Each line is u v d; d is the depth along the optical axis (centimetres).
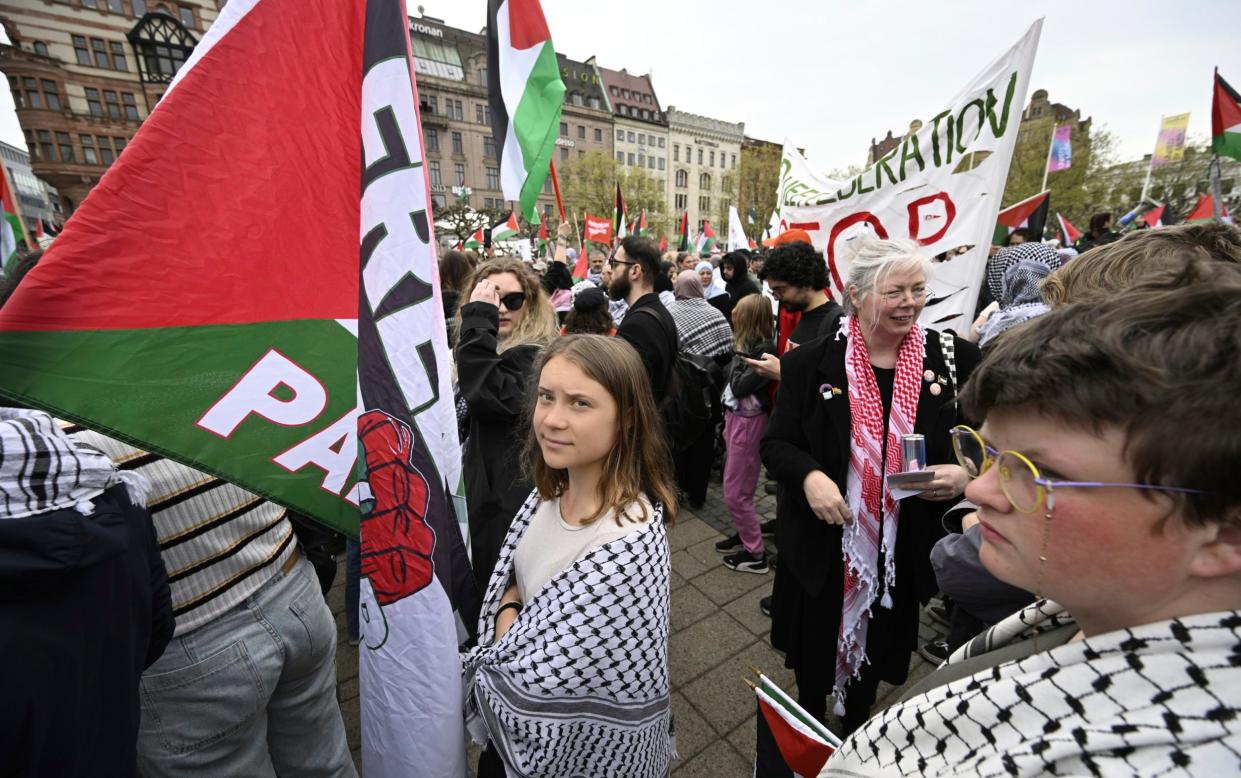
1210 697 38
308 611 134
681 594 286
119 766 88
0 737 71
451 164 4947
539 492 134
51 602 75
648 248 314
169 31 3191
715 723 206
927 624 260
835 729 200
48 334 87
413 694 112
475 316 202
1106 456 43
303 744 144
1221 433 37
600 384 113
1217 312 40
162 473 108
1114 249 102
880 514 163
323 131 105
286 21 101
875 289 158
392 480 110
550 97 237
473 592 129
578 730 108
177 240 95
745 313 310
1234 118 421
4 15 2920
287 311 105
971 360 165
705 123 6688
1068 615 66
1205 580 43
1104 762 40
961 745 51
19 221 743
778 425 179
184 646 111
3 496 69
